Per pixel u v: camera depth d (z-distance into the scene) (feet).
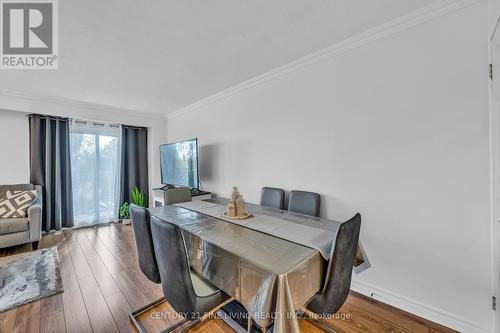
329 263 3.83
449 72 4.94
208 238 4.56
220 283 4.13
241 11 5.12
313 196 7.07
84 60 7.27
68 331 5.09
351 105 6.47
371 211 6.15
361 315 5.51
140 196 13.91
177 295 3.76
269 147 8.82
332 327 5.14
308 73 7.48
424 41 5.23
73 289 6.72
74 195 12.94
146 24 5.50
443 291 5.09
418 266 5.42
